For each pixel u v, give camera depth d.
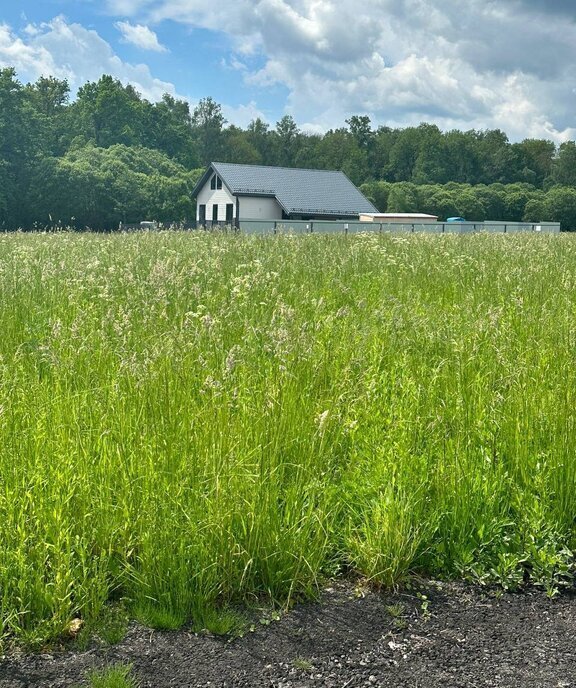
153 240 15.27
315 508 4.38
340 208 65.62
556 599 4.01
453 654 3.50
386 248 14.62
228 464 4.17
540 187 144.75
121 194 71.19
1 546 3.65
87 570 3.70
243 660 3.40
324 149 157.00
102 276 9.55
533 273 11.27
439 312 9.10
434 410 5.49
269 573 3.90
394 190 109.50
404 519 4.17
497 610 3.89
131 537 3.93
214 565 3.77
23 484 3.95
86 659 3.36
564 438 4.83
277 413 4.78
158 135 119.38
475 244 16.31
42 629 3.46
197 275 10.03
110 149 83.69
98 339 6.77
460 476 4.57
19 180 68.06
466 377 6.17
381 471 4.73
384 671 3.36
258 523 3.93
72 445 4.43
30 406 5.03
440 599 3.98
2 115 67.12
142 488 4.09
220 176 63.56
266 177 65.44
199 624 3.61
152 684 3.22
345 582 4.10
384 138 161.50
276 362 6.10
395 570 4.05
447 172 144.38
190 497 4.04
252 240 15.84
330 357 6.46
